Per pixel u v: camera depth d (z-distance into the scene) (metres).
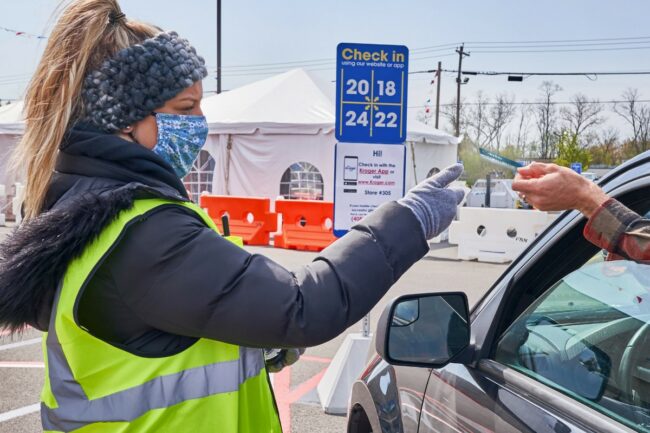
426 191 1.26
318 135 13.14
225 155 14.02
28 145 1.20
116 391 1.12
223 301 1.09
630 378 1.36
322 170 13.16
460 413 1.70
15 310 1.14
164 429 1.13
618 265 1.55
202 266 1.09
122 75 1.16
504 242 11.06
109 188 1.15
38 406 4.35
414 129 14.85
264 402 1.33
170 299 1.08
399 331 1.73
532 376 1.56
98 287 1.11
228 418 1.19
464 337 1.78
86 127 1.20
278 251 11.59
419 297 1.76
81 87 1.18
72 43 1.17
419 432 1.94
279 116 13.88
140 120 1.22
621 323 1.47
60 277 1.11
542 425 1.38
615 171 1.58
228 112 14.63
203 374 1.18
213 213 12.85
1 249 1.12
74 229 1.06
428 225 1.24
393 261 1.19
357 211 4.96
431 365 1.74
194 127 1.29
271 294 1.09
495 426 1.52
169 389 1.14
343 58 4.83
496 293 1.85
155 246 1.09
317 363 5.42
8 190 15.60
